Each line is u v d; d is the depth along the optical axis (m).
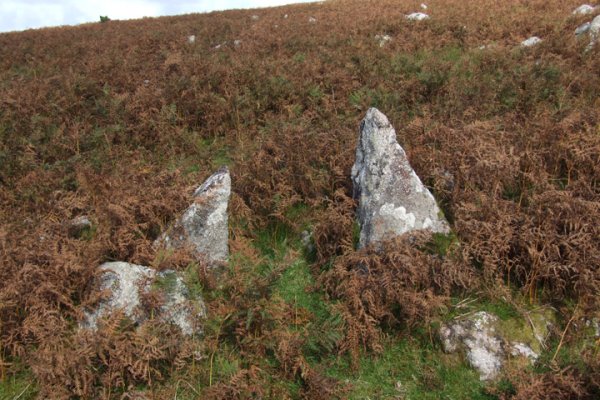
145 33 20.61
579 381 4.48
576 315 5.16
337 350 5.32
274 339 5.25
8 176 8.30
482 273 5.69
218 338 5.36
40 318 5.07
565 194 5.75
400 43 14.77
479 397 4.77
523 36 14.98
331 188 7.27
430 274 5.66
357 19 19.39
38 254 5.53
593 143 6.54
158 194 6.50
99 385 4.80
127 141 9.80
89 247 5.73
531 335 5.15
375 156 6.36
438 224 6.04
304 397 4.77
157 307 5.19
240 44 16.91
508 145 7.07
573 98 9.07
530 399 4.43
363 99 10.23
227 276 5.97
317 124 9.80
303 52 14.54
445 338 5.21
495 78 10.27
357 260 5.81
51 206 7.29
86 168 7.87
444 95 10.12
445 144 7.12
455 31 15.91
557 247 5.31
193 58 12.94
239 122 10.19
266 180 7.39
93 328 5.04
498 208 6.01
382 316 5.42
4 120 9.62
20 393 4.76
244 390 4.68
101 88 11.84
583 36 12.66
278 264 5.80
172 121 10.09
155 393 4.79
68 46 19.81
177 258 5.75
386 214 6.04
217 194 6.28
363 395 4.88
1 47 20.56
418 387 4.93
